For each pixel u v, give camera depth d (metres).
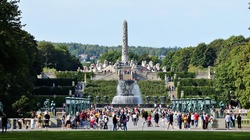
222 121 111.94
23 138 71.19
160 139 69.75
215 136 76.25
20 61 96.00
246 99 158.38
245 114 177.25
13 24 95.81
